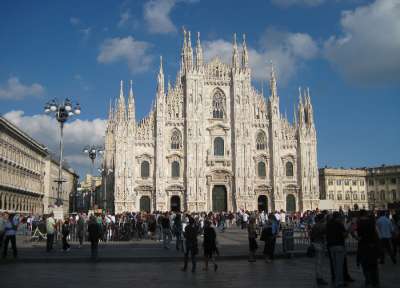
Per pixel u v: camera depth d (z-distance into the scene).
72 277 27.64
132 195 101.19
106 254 40.59
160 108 104.50
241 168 106.19
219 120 108.06
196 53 108.06
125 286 24.02
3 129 94.75
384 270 29.86
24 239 60.53
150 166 103.69
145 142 103.88
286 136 111.38
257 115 110.62
